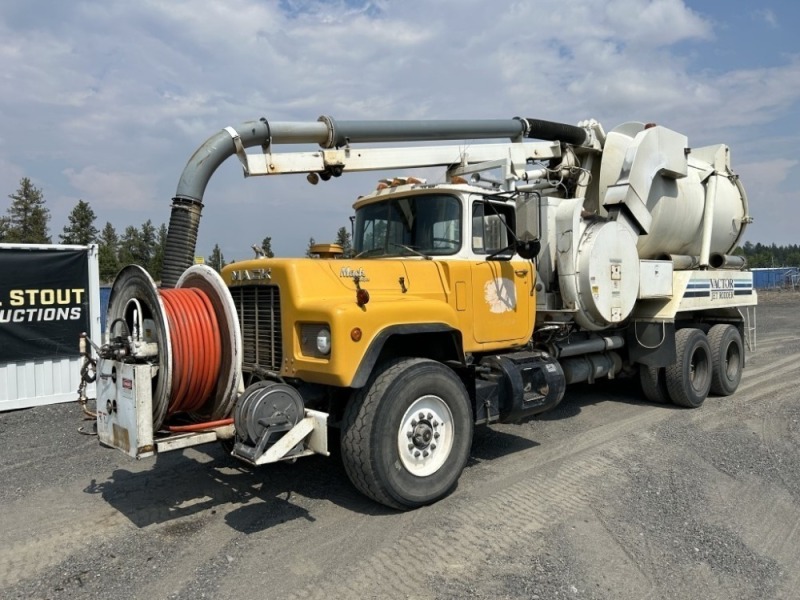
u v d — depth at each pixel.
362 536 4.22
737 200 10.29
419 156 7.14
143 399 4.08
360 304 4.48
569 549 3.98
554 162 8.48
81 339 4.94
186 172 6.39
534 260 6.75
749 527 4.34
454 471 4.91
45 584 3.64
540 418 7.72
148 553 4.03
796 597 3.42
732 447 6.34
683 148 8.60
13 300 8.70
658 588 3.50
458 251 5.72
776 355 13.42
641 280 7.84
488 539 4.14
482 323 5.77
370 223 6.52
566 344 7.38
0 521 4.62
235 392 4.54
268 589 3.53
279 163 6.34
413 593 3.45
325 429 4.30
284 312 4.76
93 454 6.35
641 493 4.99
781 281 57.41
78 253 9.31
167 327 4.23
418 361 4.82
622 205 7.75
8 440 6.99
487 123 7.53
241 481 5.43
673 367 8.17
